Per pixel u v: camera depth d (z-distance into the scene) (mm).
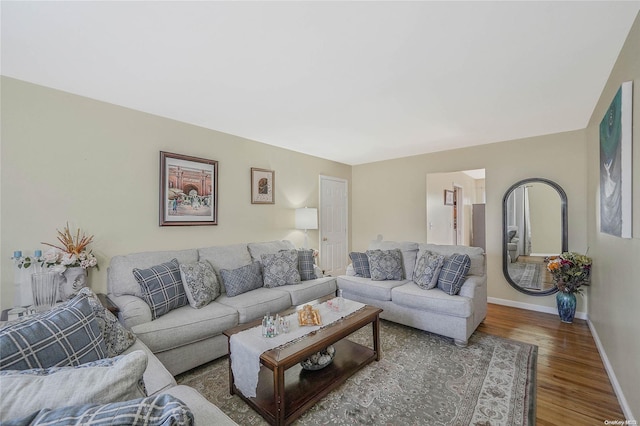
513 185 3811
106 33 1595
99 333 1318
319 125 3221
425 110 2777
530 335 2859
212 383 2064
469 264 2854
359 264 3654
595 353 2471
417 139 3822
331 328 2023
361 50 1775
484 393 1918
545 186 3611
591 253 3074
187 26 1539
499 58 1869
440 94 2420
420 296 2828
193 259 2924
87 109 2455
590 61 1899
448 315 2689
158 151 2902
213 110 2764
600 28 1562
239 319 2471
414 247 3582
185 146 3109
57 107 2305
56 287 2109
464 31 1594
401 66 1969
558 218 3514
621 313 1840
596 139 2686
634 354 1565
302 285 3178
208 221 3285
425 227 4707
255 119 3027
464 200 6227
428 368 2238
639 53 1438
